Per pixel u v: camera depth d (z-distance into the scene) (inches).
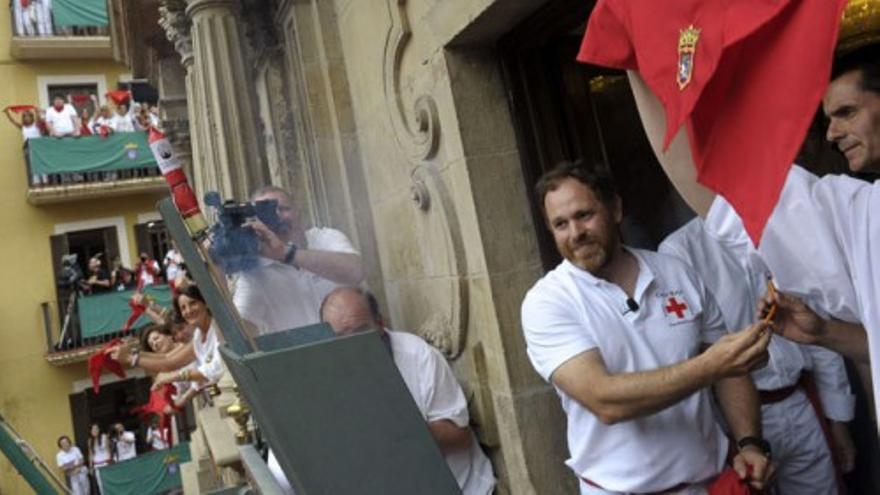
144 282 514.3
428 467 29.0
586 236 58.8
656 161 103.9
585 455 60.4
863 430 83.6
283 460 28.0
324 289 81.0
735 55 32.7
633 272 61.0
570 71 98.6
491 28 89.0
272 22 152.0
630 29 39.8
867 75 38.7
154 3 221.0
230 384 114.6
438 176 101.5
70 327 548.1
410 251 114.3
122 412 577.6
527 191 94.0
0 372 533.6
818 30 28.8
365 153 127.0
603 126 100.4
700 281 63.4
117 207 593.3
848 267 40.9
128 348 157.6
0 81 574.6
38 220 567.5
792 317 48.2
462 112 92.7
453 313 100.5
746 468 57.9
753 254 47.1
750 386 62.7
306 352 28.1
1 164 562.3
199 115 165.2
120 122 562.6
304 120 136.6
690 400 58.2
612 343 57.8
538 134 95.3
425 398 89.4
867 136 39.2
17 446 48.1
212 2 137.2
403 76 107.2
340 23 128.3
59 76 594.9
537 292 62.2
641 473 57.2
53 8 567.2
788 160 30.3
